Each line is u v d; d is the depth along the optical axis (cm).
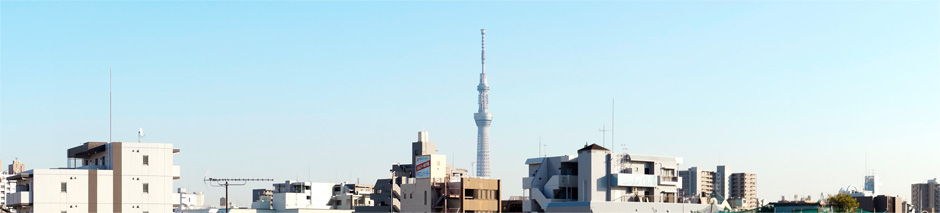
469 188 15238
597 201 14462
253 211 19875
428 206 15488
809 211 15538
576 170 15762
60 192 12775
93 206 12925
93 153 13875
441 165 16012
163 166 13500
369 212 19050
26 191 13025
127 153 13288
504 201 16525
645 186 15362
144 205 13262
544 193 15550
